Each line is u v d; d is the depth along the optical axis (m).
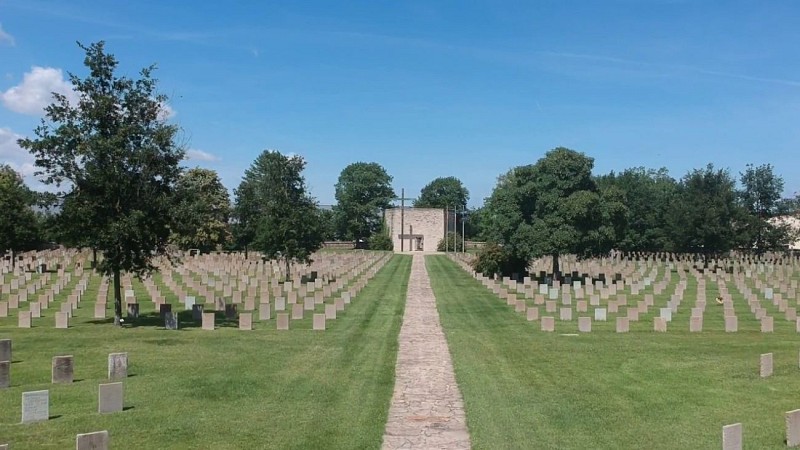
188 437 14.16
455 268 78.69
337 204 147.62
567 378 20.17
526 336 28.52
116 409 16.12
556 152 57.38
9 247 64.12
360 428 14.84
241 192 84.62
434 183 185.62
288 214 56.75
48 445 13.58
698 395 18.14
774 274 63.03
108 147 27.39
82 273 55.69
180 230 29.41
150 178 28.92
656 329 30.44
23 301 40.62
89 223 27.69
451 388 18.80
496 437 14.35
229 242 87.12
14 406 16.48
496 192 61.88
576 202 54.50
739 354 24.28
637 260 93.12
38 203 27.61
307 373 20.55
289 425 15.05
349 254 99.75
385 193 149.00
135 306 32.53
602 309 33.94
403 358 23.25
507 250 59.50
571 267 69.94
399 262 91.56
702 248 77.38
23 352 23.64
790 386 19.23
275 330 29.58
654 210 92.06
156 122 29.69
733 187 77.50
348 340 26.98
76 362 21.94
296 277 54.22
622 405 17.05
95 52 28.17
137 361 22.08
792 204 94.44
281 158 58.75
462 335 28.66
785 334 29.59
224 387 18.58
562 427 15.10
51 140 27.17
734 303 42.91
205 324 29.64
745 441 14.10
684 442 14.05
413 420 15.66
